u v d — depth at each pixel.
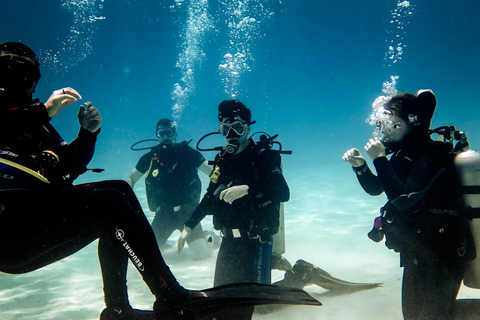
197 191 5.57
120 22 56.84
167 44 67.88
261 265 2.94
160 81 90.56
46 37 66.00
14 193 1.19
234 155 3.19
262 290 1.52
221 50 68.88
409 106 2.52
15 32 63.12
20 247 1.18
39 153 1.34
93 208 1.26
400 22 65.56
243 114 3.11
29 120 1.27
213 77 88.19
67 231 1.24
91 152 1.61
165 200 5.43
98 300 3.71
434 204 2.43
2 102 1.29
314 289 3.86
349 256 4.95
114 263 1.47
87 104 1.61
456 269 2.40
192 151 5.63
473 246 2.41
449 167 2.42
